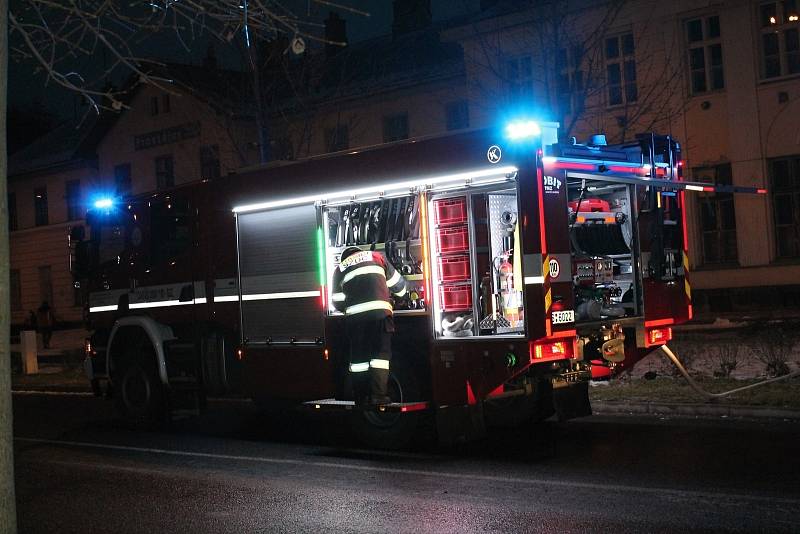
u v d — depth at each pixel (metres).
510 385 8.56
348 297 8.70
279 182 9.89
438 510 6.37
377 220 9.09
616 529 5.62
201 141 33.41
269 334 10.02
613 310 9.09
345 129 30.56
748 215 22.38
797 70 21.88
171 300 11.11
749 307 22.33
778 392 9.91
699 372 11.91
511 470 7.57
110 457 9.30
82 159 38.38
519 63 24.41
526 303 8.00
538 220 7.93
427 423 8.81
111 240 11.96
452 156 8.44
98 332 12.12
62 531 6.43
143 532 6.29
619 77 23.98
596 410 10.32
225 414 12.33
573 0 23.67
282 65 21.47
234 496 7.21
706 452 7.70
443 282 8.62
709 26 22.88
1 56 4.05
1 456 4.04
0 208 3.98
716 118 22.75
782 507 5.89
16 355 24.64
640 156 9.59
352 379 8.79
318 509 6.63
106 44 5.45
